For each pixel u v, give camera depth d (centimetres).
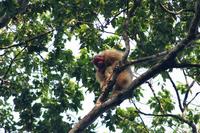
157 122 1653
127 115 1619
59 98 1758
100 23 1554
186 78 1558
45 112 1741
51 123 1706
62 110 1734
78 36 1650
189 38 1144
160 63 1137
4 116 1772
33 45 1639
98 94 1642
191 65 1158
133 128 1627
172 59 1140
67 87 1786
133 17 1499
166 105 1638
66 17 1551
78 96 1766
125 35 1188
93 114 1084
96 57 1531
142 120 1608
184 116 1407
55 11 1534
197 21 1130
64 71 1780
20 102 1747
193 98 1448
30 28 1723
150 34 1565
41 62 1847
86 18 1552
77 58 1758
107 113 1609
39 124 1714
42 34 1605
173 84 1468
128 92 1111
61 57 1744
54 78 1786
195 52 1596
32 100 1758
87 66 1708
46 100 1800
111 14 1549
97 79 1538
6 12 1244
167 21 1505
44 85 1814
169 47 1543
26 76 1838
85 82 1695
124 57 1134
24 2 1366
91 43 1628
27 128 1730
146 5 1508
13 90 1744
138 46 1505
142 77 1127
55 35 1584
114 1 1502
